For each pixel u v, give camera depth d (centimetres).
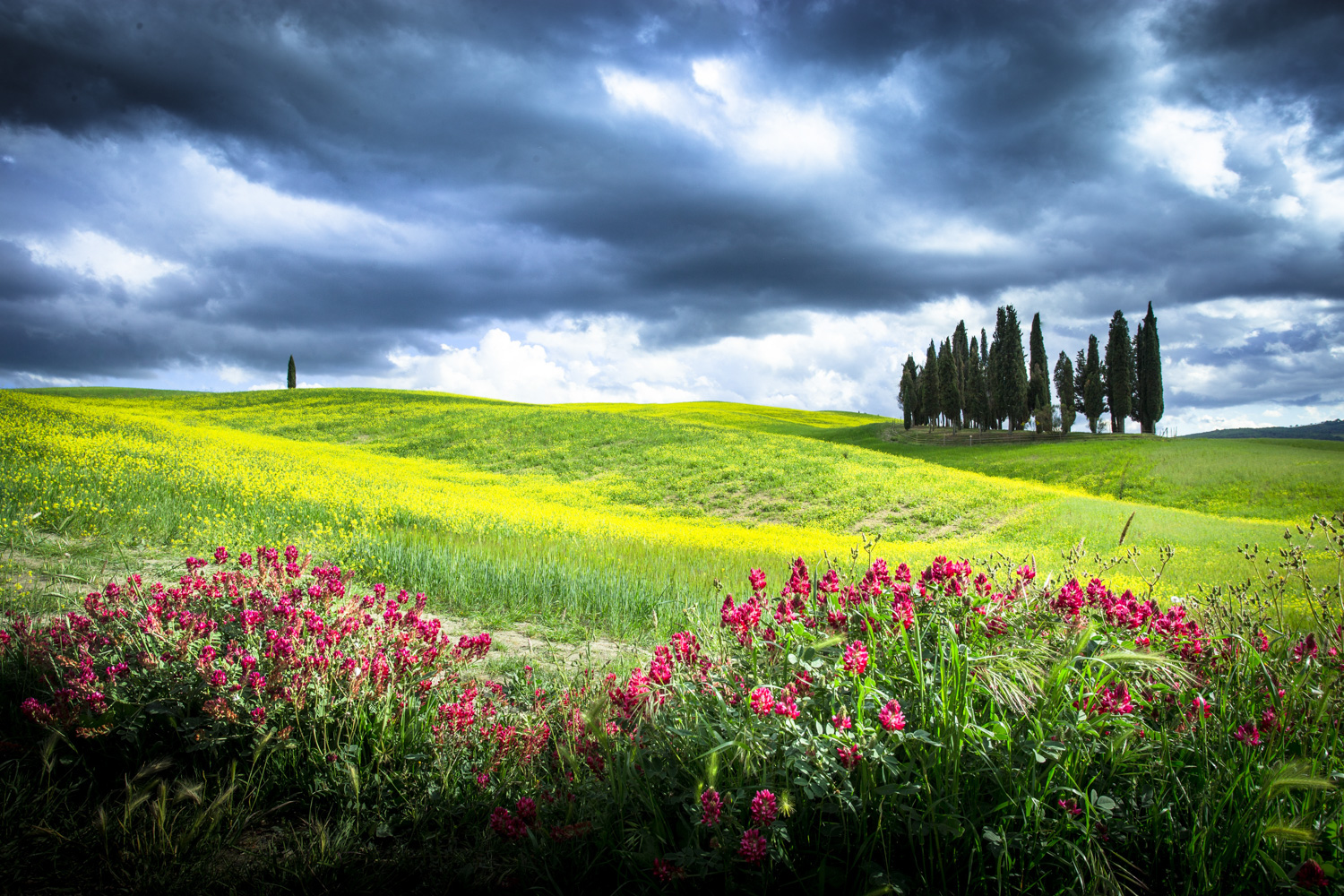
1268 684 304
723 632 349
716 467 3794
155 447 2136
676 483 3516
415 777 304
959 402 7556
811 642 301
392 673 346
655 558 1214
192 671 335
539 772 316
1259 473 4322
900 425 8500
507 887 249
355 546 1009
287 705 321
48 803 270
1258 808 230
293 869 251
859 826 240
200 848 258
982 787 254
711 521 2938
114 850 254
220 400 6812
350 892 244
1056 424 7538
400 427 5262
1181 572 1297
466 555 1003
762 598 371
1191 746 269
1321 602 354
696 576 1015
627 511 3066
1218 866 221
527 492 3328
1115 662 292
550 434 4825
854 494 3234
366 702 330
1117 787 260
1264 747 264
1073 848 221
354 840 274
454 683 376
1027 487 3666
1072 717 257
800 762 239
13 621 469
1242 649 326
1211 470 4547
